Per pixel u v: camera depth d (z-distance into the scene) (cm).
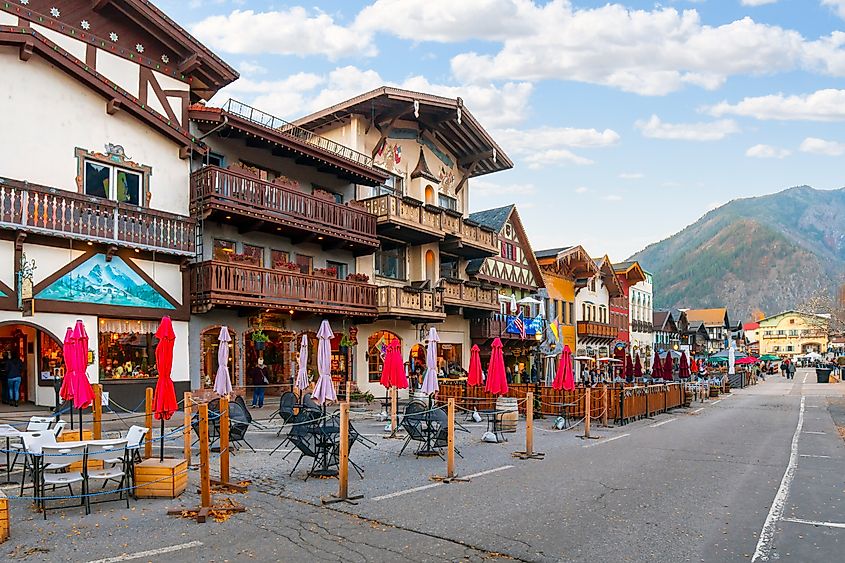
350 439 1070
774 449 1474
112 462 1045
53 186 1705
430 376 1692
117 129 1858
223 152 2183
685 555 701
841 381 5875
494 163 3419
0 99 1614
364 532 761
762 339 14250
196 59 2028
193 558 662
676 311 7994
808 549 726
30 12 1705
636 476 1119
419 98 2741
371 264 2792
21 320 1603
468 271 3400
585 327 4628
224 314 2161
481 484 1032
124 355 1852
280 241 2373
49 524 766
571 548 718
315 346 2523
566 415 2066
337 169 2541
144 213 1841
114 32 1895
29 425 1050
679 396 2759
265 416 1906
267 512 836
